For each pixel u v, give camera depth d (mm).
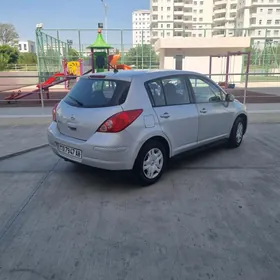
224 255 2260
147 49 22531
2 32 51281
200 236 2514
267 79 24969
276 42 24406
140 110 3322
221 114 4566
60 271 2096
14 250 2332
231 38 23438
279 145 5305
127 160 3254
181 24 78750
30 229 2631
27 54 40875
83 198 3248
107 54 16125
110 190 3447
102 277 2037
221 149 5062
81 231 2598
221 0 81125
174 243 2418
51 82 12688
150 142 3469
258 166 4215
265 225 2682
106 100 3314
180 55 24094
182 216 2848
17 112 8117
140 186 3547
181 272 2082
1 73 21641
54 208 3021
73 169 4141
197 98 4195
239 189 3449
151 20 77438
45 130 6609
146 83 3506
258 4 73500
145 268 2125
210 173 3955
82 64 17938
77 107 3463
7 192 3412
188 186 3543
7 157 4699
